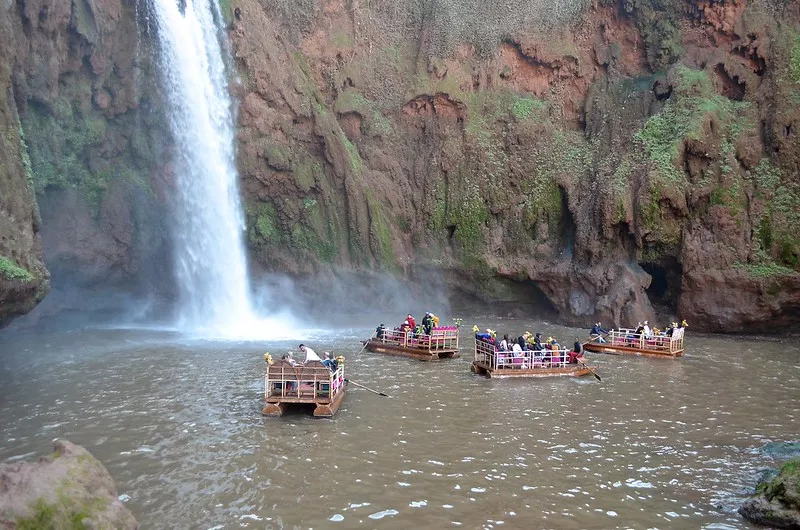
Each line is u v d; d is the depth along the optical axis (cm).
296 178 4312
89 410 1786
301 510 1144
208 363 2464
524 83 4784
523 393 2077
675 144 3741
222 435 1569
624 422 1742
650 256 3784
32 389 2030
